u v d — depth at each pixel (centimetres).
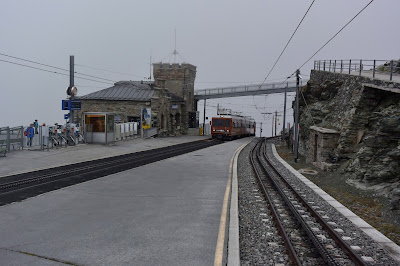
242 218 938
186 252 639
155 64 6147
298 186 1555
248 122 6850
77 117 4538
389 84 1678
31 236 711
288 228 866
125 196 1126
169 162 2145
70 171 1589
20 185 1248
